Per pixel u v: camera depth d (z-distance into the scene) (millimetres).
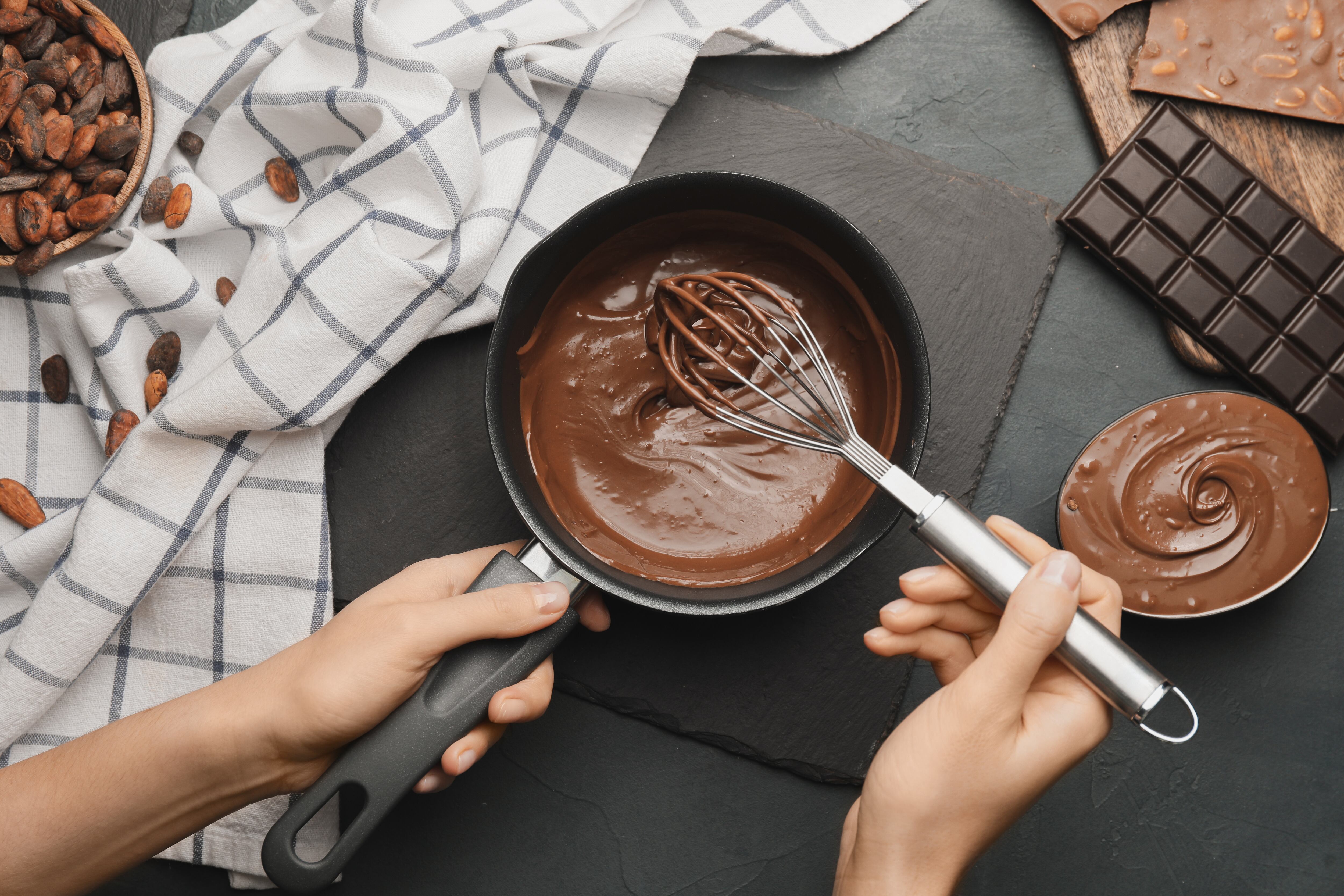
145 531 899
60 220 912
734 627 969
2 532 957
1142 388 983
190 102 949
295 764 771
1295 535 892
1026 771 690
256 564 940
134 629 953
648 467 927
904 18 998
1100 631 665
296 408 904
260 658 941
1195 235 944
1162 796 975
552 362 939
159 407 887
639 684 969
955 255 972
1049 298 990
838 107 1002
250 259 933
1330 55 941
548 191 978
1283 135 965
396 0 945
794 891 980
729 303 935
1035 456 986
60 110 910
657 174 987
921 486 741
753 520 914
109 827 757
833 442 788
